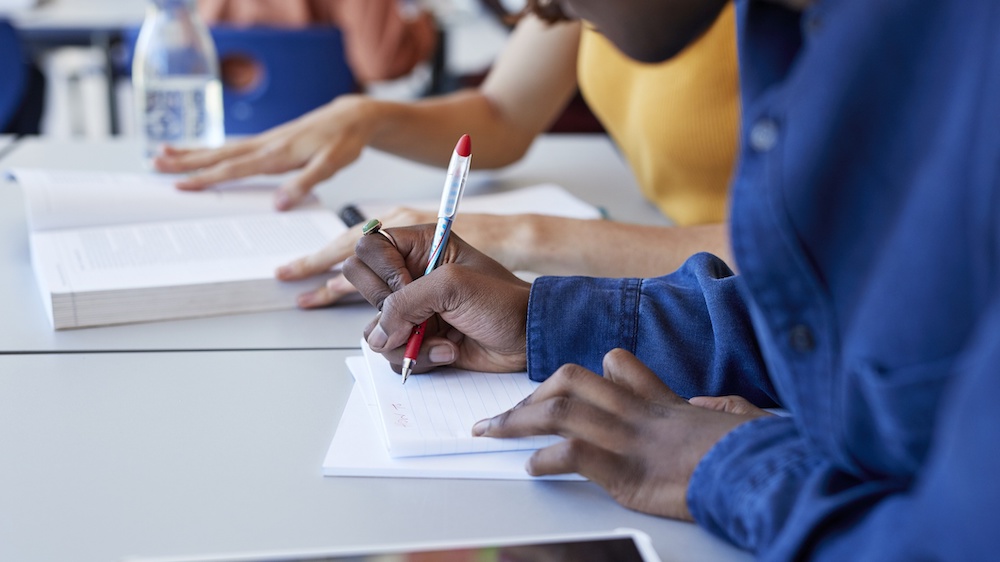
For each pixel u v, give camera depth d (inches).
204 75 69.6
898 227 19.8
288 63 105.2
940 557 17.8
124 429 30.1
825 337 21.8
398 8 133.0
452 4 177.5
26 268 45.2
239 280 40.5
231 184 54.9
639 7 25.8
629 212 57.7
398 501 26.5
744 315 31.9
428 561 21.5
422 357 32.5
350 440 29.1
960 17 19.0
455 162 33.0
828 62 20.2
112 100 133.3
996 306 17.5
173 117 69.0
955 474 17.2
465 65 170.6
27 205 46.8
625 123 61.4
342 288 41.1
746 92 23.3
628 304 33.0
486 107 62.4
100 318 38.7
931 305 19.4
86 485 26.8
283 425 30.7
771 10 22.7
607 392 27.6
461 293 32.1
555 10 39.8
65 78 184.1
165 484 27.0
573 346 32.8
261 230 47.5
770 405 32.1
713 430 26.5
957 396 17.6
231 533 24.8
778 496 22.9
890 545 18.9
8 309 40.1
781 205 20.9
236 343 37.5
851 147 20.4
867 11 19.8
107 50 130.9
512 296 33.1
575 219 44.1
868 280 20.7
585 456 26.3
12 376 33.7
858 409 21.3
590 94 63.0
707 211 56.6
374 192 57.6
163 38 68.1
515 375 33.5
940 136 19.2
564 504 26.5
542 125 64.8
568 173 65.4
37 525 24.9
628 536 22.7
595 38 60.4
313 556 21.5
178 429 30.2
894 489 21.6
